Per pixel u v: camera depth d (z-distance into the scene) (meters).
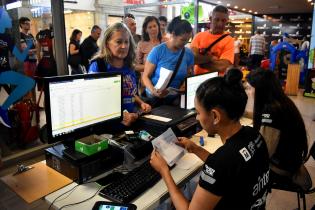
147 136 1.54
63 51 3.36
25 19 3.09
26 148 3.23
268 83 1.67
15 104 3.14
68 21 7.27
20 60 3.09
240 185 0.88
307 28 11.90
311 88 6.58
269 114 1.67
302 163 1.80
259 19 12.82
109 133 1.61
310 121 4.69
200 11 6.90
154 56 2.26
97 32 4.89
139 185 1.20
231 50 2.60
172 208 1.73
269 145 1.65
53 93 1.25
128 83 1.85
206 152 1.39
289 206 2.35
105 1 8.07
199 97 0.94
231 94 0.90
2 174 2.77
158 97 2.16
